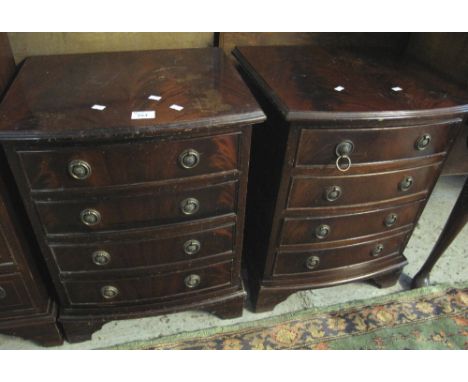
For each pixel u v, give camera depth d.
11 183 1.05
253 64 1.28
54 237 1.05
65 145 0.89
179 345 1.34
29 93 1.00
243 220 1.18
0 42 1.12
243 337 1.38
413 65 1.37
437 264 1.71
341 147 1.08
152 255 1.16
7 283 1.13
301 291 1.55
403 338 1.40
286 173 1.11
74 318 1.24
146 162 0.96
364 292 1.57
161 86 1.06
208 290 1.32
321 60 1.35
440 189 2.18
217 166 1.03
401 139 1.12
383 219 1.32
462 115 1.15
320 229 1.26
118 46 1.37
